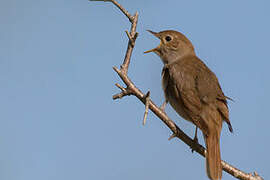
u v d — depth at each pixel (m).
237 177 8.32
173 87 9.48
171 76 9.68
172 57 11.19
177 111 9.60
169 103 9.91
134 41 7.68
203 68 9.95
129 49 7.69
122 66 7.65
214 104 9.06
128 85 7.57
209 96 9.11
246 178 8.27
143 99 7.58
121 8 7.74
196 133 9.66
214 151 8.45
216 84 9.55
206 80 9.41
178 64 10.09
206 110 8.98
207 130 8.73
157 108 8.13
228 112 9.25
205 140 8.66
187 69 9.74
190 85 9.30
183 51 11.09
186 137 8.48
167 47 11.24
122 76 7.54
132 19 7.74
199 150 8.64
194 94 9.16
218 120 8.94
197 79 9.41
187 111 9.03
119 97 7.66
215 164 8.23
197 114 8.92
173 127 8.31
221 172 8.10
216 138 8.65
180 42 11.12
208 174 8.14
